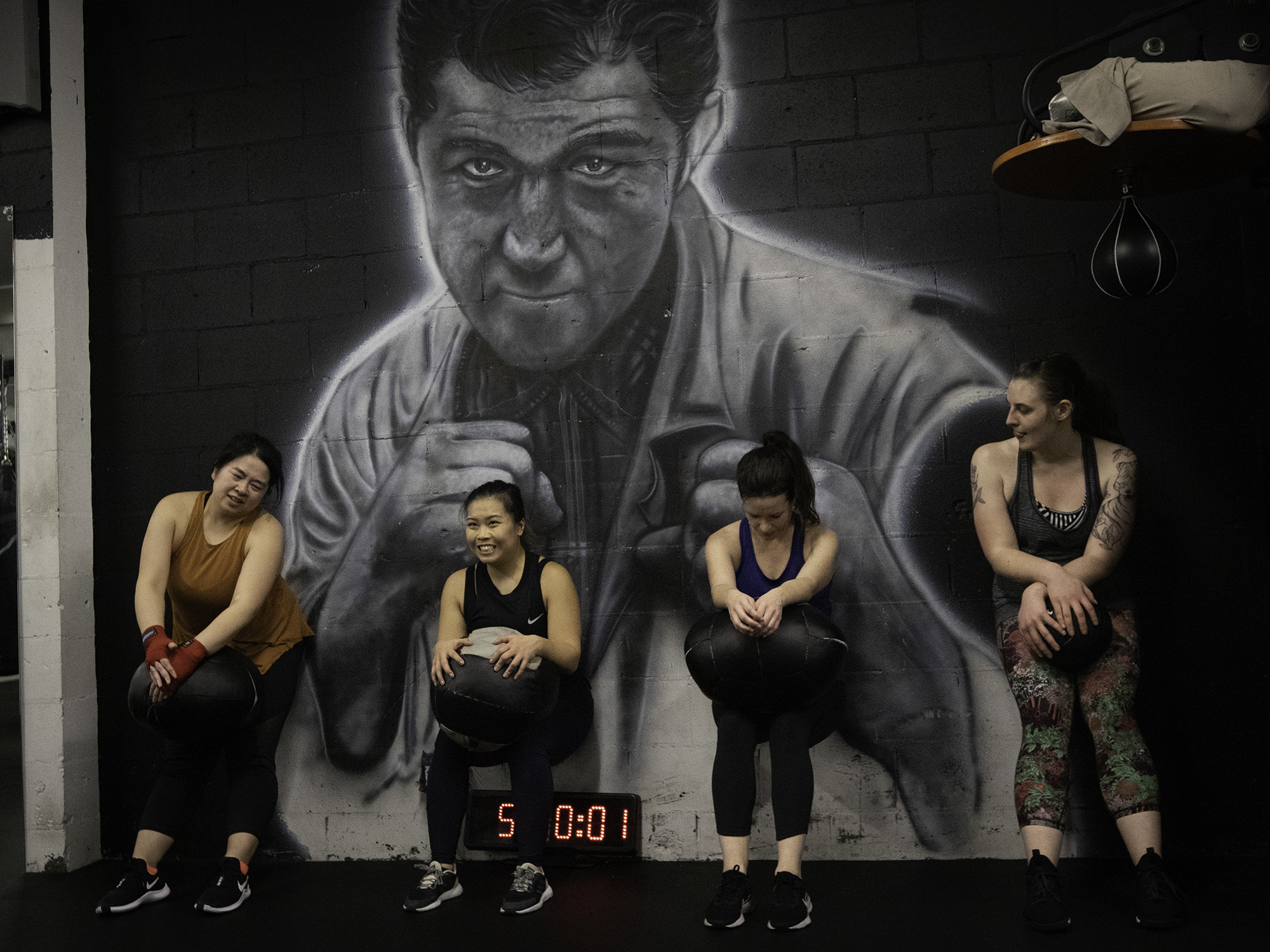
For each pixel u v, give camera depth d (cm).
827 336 303
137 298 342
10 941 244
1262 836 272
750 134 311
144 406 339
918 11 303
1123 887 251
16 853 332
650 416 311
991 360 294
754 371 306
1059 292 291
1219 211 282
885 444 297
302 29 338
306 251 334
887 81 304
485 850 303
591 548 310
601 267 317
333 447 328
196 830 322
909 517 295
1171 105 224
